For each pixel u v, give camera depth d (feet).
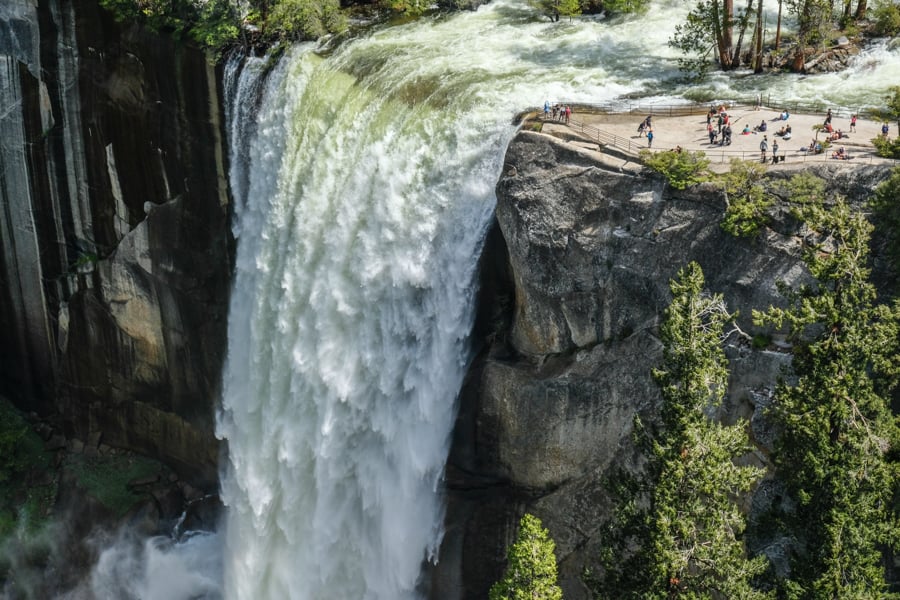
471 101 207.10
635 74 224.94
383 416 208.54
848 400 150.82
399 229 204.23
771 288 168.04
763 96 212.02
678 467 152.66
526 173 186.50
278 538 224.94
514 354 195.93
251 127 223.92
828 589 149.18
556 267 184.24
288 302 216.13
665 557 152.05
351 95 215.92
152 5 224.74
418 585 209.87
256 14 231.71
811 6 221.25
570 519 191.72
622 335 182.39
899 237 162.40
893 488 156.56
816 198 167.84
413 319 204.33
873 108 203.00
